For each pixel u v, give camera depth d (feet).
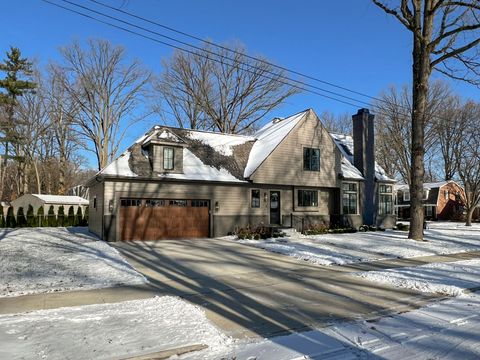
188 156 74.84
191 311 23.94
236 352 17.84
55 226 103.86
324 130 86.02
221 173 74.13
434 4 65.82
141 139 72.90
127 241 62.39
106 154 139.23
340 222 86.22
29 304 25.90
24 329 20.07
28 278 34.27
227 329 21.27
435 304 27.45
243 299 28.14
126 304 25.66
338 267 42.68
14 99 127.13
